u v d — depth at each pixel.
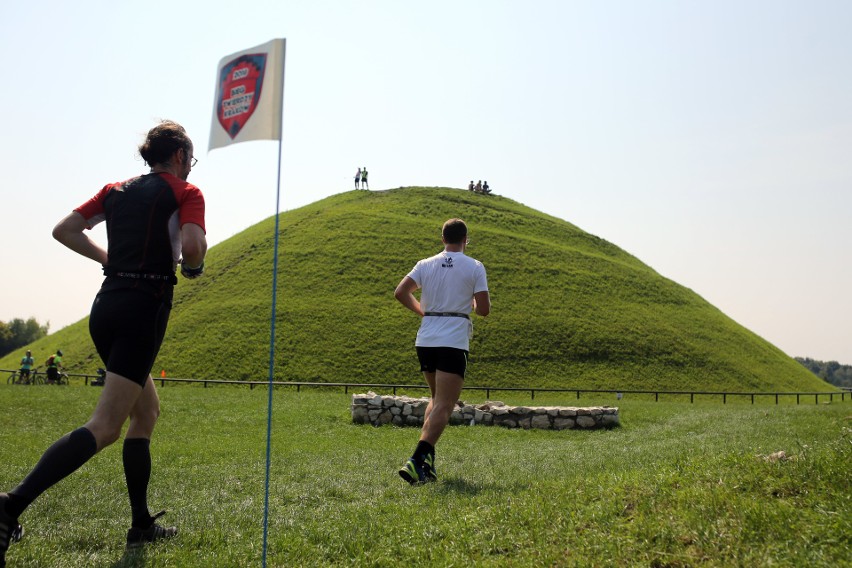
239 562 4.82
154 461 10.77
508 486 7.49
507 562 4.50
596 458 10.41
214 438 15.12
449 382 7.84
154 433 15.75
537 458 11.08
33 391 27.78
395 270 65.94
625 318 62.75
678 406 31.36
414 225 76.56
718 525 4.66
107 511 6.62
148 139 5.45
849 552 4.09
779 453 6.70
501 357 53.97
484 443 15.86
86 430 4.64
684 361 57.53
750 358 62.44
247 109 5.38
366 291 62.12
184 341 54.12
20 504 4.38
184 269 5.22
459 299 7.98
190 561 4.87
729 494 5.28
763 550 4.25
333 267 65.94
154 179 5.28
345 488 8.09
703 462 6.88
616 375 53.62
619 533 4.80
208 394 30.38
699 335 63.62
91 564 4.82
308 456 11.81
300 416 21.22
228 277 66.19
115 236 5.11
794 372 63.22
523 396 44.81
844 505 4.73
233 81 5.52
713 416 21.52
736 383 55.84
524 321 59.19
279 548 5.16
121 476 8.69
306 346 53.16
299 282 63.28
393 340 54.75
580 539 4.74
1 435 14.40
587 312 62.56
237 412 21.70
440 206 86.56
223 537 5.55
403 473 7.52
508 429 20.09
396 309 59.47
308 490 7.91
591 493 6.00
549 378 52.06
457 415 21.02
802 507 4.95
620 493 5.80
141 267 5.02
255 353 51.97
